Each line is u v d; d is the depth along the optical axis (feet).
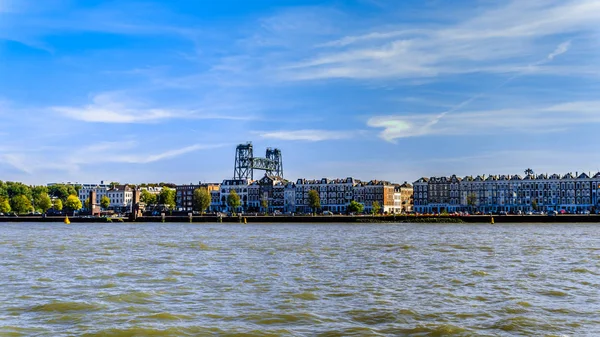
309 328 130.62
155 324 134.21
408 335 124.77
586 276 205.36
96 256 287.48
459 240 408.46
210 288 180.55
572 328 130.52
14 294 171.22
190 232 572.10
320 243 381.81
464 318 139.44
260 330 128.77
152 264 247.91
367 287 181.68
